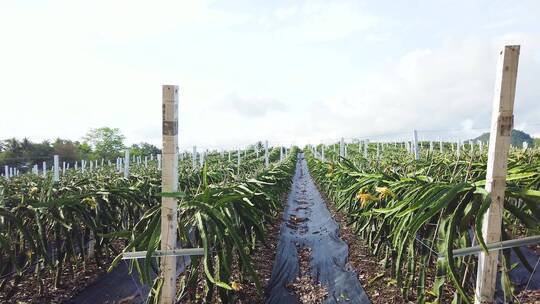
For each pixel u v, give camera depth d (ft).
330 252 16.96
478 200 6.89
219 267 9.16
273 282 13.43
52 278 13.47
